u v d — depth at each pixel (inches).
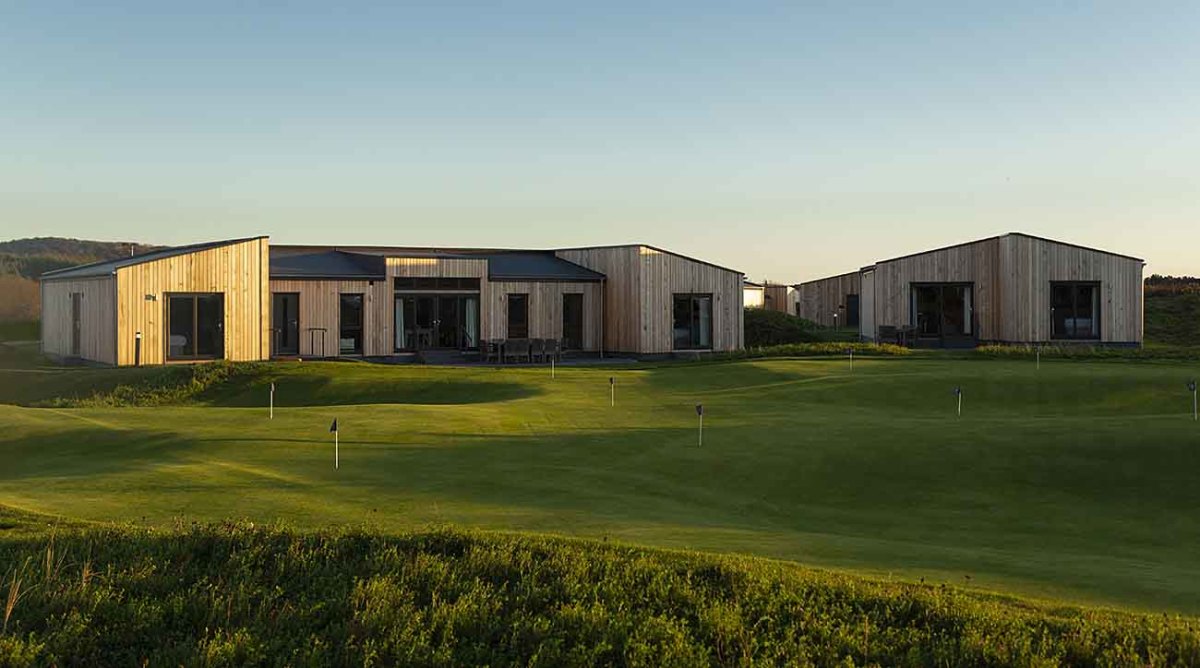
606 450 677.3
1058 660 303.6
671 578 370.3
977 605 347.6
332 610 343.0
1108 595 377.1
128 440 714.2
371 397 1144.2
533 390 1087.6
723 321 1756.9
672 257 1713.8
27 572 358.9
